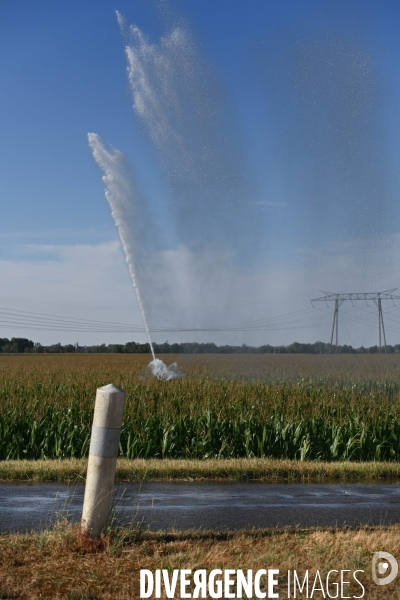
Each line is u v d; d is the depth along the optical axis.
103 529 6.17
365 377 31.42
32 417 15.94
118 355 90.62
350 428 15.65
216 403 17.09
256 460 12.23
